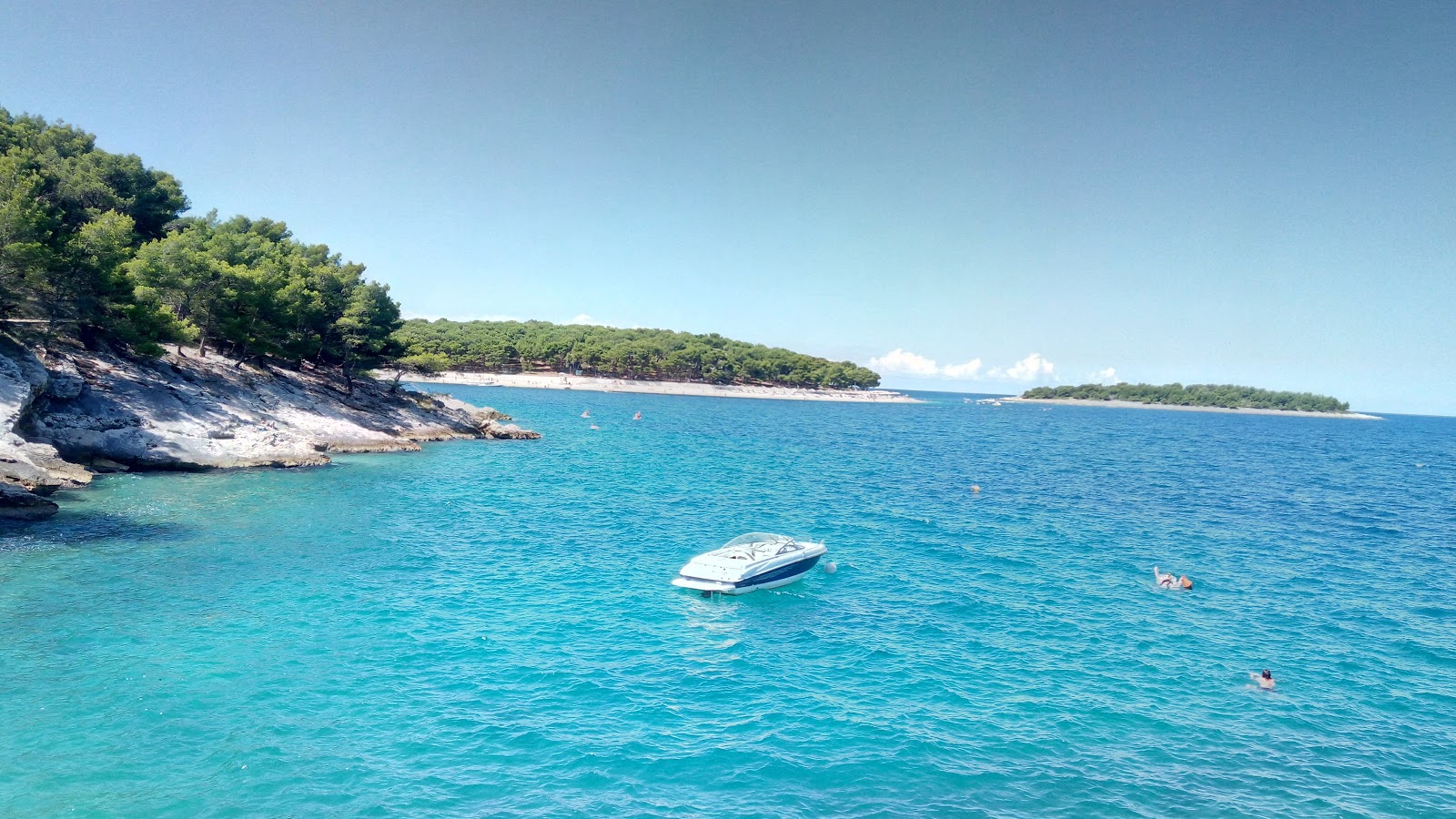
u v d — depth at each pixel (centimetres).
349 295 7875
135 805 1390
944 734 1852
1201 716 2012
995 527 4628
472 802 1472
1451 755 1839
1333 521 5350
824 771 1655
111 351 5419
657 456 8025
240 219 8531
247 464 5181
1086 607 2961
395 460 6322
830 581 3262
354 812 1415
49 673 1905
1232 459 10688
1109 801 1581
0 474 3575
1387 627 2823
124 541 3170
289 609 2512
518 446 8144
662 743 1747
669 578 3200
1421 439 19988
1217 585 3372
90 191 6069
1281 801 1611
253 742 1645
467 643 2311
